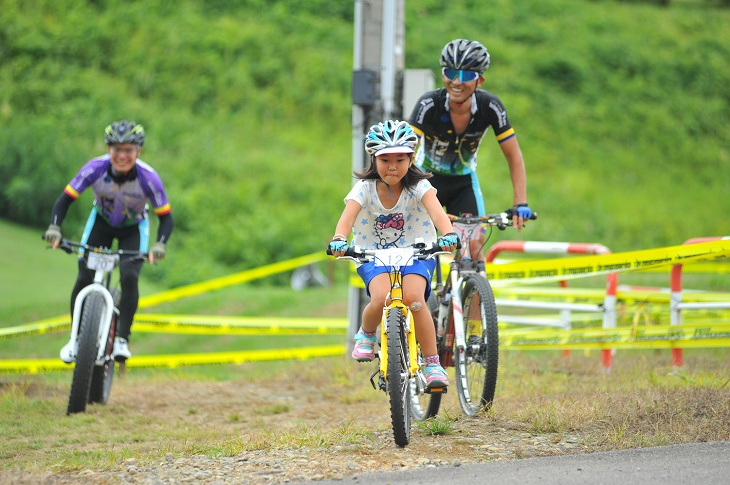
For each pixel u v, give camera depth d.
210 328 26.81
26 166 54.81
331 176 60.47
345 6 76.62
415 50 71.19
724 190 70.25
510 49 77.50
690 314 25.14
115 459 13.30
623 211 63.62
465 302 15.71
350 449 13.09
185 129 62.16
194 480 11.82
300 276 49.59
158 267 47.97
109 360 19.28
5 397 19.97
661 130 75.50
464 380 15.38
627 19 87.69
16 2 68.31
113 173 19.11
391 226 14.00
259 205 55.97
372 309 13.54
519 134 70.06
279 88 68.44
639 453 12.19
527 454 12.63
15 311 35.12
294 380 22.66
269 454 13.09
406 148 13.11
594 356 24.94
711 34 88.62
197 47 69.12
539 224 59.34
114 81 64.94
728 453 11.99
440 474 11.52
